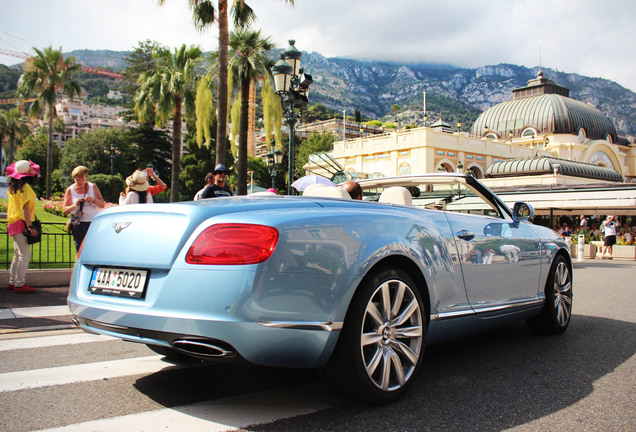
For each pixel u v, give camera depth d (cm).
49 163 4134
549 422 247
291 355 233
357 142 4803
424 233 303
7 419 243
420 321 285
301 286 232
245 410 258
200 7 1494
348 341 249
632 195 2073
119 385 301
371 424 240
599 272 1278
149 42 6231
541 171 4228
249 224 233
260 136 10531
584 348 407
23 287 673
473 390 295
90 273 281
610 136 7138
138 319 239
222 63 1492
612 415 257
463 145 4541
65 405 264
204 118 1970
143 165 6156
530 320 458
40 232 677
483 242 352
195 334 223
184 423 239
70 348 398
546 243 438
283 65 1162
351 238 256
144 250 250
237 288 221
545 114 6631
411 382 281
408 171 4375
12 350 390
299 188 1208
